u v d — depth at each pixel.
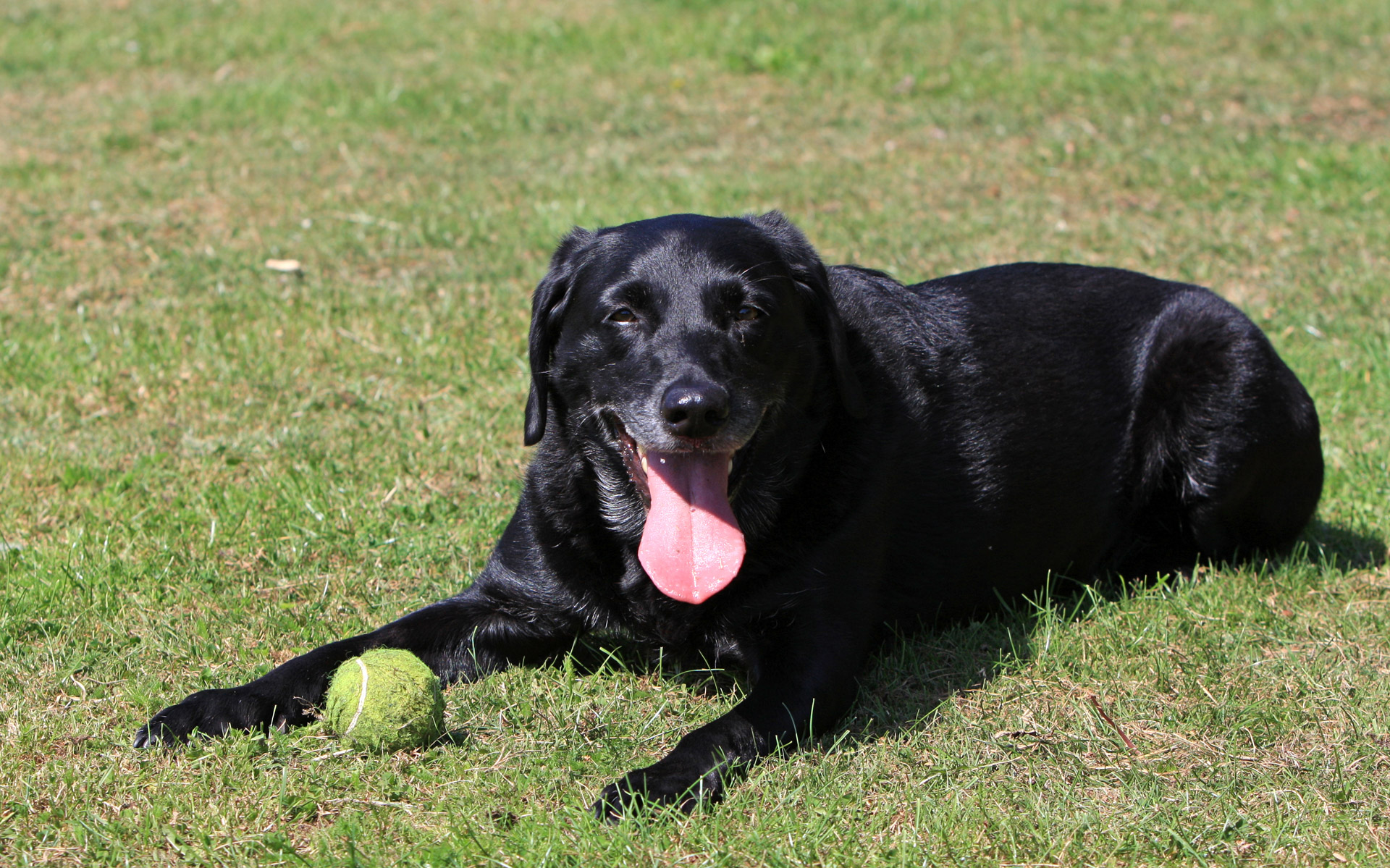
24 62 17.16
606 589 5.45
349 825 4.30
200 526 6.75
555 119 14.99
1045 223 11.76
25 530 6.73
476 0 19.73
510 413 8.24
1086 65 16.27
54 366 8.78
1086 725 5.07
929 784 4.68
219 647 5.59
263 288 10.27
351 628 5.80
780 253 5.37
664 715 5.22
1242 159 13.21
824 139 14.38
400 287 10.38
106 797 4.47
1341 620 5.89
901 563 5.78
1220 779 4.71
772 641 5.29
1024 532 6.09
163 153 13.79
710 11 18.78
